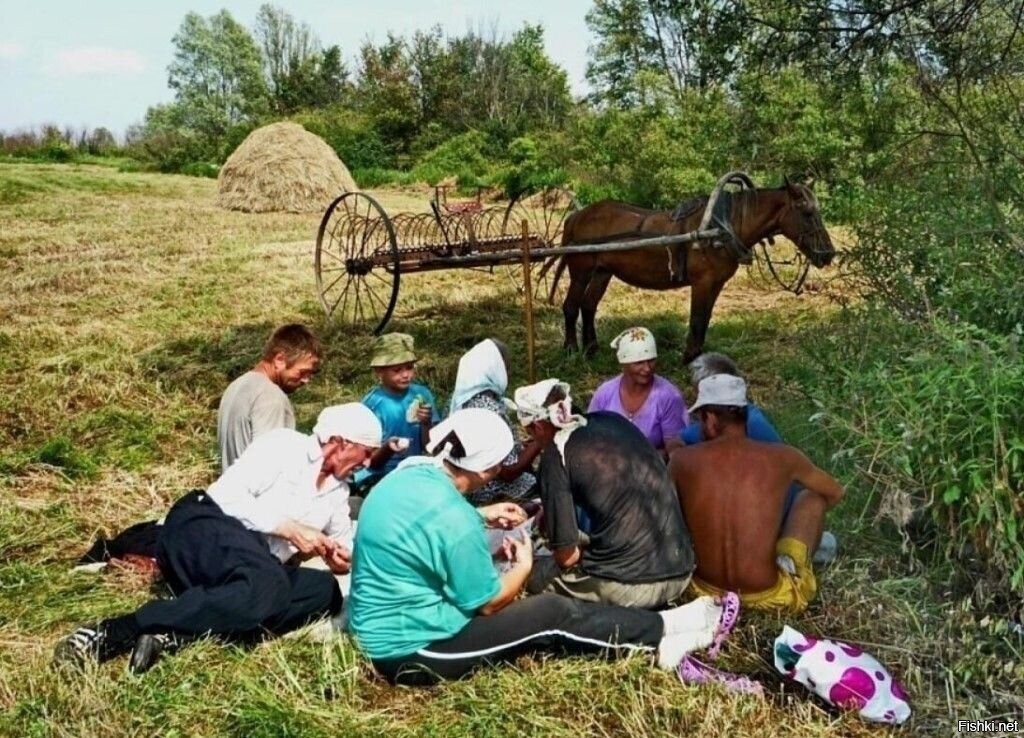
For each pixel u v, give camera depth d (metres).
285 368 4.88
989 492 3.41
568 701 3.54
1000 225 5.01
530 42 54.34
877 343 5.06
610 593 3.90
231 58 77.12
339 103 56.25
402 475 3.68
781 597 4.01
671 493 3.94
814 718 3.47
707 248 7.93
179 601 3.85
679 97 21.16
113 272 13.44
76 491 5.79
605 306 11.15
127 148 48.94
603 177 23.81
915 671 3.63
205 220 20.62
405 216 11.41
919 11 6.22
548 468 3.88
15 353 8.88
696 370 4.66
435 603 3.62
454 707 3.54
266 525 4.12
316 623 4.04
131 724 3.42
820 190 8.33
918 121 6.32
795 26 6.41
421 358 8.92
